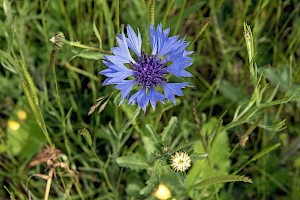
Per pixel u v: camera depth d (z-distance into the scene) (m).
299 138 0.37
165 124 0.38
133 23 0.38
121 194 0.37
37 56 0.39
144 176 0.36
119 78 0.27
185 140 0.37
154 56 0.27
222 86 0.39
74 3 0.39
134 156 0.31
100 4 0.35
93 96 0.37
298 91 0.27
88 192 0.37
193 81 0.40
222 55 0.41
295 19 0.40
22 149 0.37
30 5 0.39
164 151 0.28
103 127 0.36
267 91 0.38
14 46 0.37
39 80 0.39
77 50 0.29
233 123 0.30
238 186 0.38
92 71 0.36
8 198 0.37
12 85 0.38
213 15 0.39
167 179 0.35
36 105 0.29
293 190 0.37
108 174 0.37
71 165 0.36
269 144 0.38
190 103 0.40
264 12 0.39
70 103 0.38
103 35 0.38
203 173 0.35
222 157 0.36
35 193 0.36
